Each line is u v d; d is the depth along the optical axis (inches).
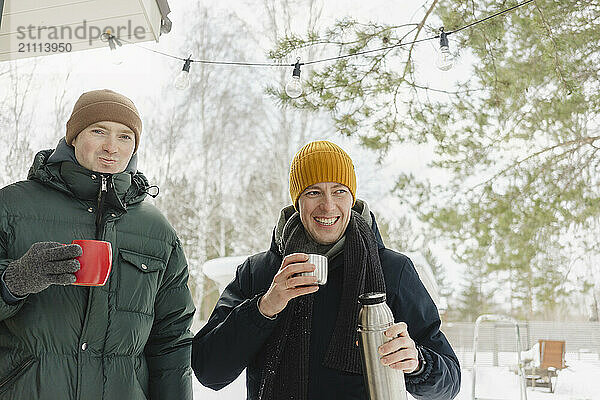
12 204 59.2
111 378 59.5
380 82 209.0
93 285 54.3
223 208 580.1
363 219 64.4
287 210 66.9
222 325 60.3
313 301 60.3
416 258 167.3
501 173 230.2
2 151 369.1
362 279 59.1
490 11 212.4
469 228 228.7
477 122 219.9
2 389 56.2
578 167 230.7
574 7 210.2
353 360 56.4
